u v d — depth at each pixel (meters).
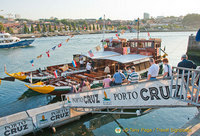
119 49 20.50
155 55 20.47
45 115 9.88
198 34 5.96
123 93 7.49
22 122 9.25
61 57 41.56
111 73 17.55
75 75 17.72
